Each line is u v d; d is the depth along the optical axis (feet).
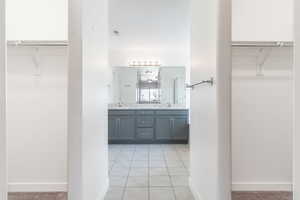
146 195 8.18
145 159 13.39
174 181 9.64
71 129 5.77
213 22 6.02
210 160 6.27
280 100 7.27
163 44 17.88
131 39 16.60
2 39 3.01
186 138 18.47
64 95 8.07
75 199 5.74
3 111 3.01
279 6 7.42
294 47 2.66
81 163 5.81
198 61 7.86
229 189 5.56
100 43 8.10
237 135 7.20
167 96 19.79
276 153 7.16
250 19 7.47
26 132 8.08
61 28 8.35
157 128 18.53
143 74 19.79
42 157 8.08
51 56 8.06
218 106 5.61
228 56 5.58
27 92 8.08
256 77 7.29
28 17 8.35
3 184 2.99
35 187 8.02
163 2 10.97
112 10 11.82
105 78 9.05
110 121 18.44
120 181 9.66
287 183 7.05
